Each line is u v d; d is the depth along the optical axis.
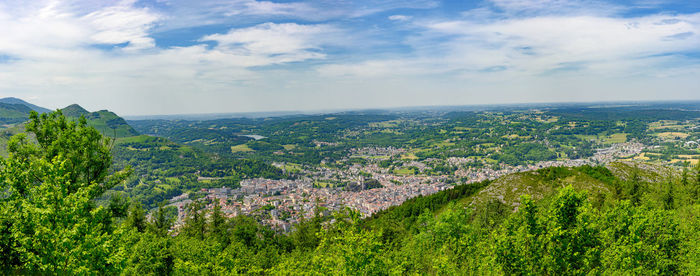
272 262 59.06
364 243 25.69
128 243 34.06
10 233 19.73
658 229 34.22
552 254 27.28
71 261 18.05
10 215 19.41
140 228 69.88
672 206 67.88
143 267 36.12
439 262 34.19
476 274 33.41
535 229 28.84
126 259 20.88
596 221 33.25
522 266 27.45
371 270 25.25
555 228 27.61
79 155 35.56
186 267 36.09
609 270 28.83
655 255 31.34
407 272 37.62
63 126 36.53
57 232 18.23
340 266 25.81
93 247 18.83
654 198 71.62
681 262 31.80
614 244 30.17
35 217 18.27
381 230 26.73
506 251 28.25
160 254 40.00
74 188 33.53
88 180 36.88
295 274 33.03
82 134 36.34
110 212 33.50
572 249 27.75
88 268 18.02
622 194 77.06
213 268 36.72
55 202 19.34
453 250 40.72
